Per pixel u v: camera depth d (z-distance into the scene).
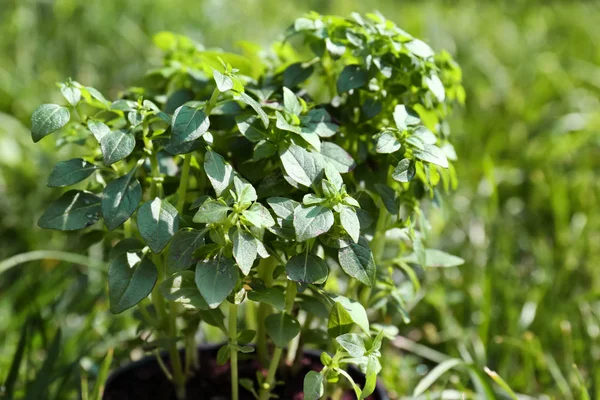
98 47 1.42
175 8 1.58
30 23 1.41
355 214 0.58
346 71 0.63
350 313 0.59
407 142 0.60
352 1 1.79
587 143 1.22
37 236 0.97
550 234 1.05
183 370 0.69
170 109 0.66
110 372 0.72
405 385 0.77
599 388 0.75
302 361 0.70
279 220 0.58
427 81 0.63
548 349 0.81
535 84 1.43
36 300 0.81
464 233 1.01
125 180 0.59
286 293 0.63
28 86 1.25
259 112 0.58
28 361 0.73
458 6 1.99
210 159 0.58
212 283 0.57
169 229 0.58
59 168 0.60
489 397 0.69
